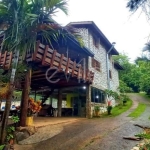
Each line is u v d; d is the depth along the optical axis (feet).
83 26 52.11
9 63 27.58
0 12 21.29
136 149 18.79
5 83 22.85
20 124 25.89
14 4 21.35
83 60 49.24
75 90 55.01
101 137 23.84
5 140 22.08
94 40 55.93
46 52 28.02
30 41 22.07
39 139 24.20
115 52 71.15
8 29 22.04
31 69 29.09
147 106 66.44
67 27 24.41
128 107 65.36
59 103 54.24
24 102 26.53
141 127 29.32
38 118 43.62
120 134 25.07
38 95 64.59
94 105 49.88
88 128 29.84
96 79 53.67
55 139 24.07
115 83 75.41
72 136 25.13
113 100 69.97
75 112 55.47
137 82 118.01
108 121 36.63
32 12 22.00
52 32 23.36
